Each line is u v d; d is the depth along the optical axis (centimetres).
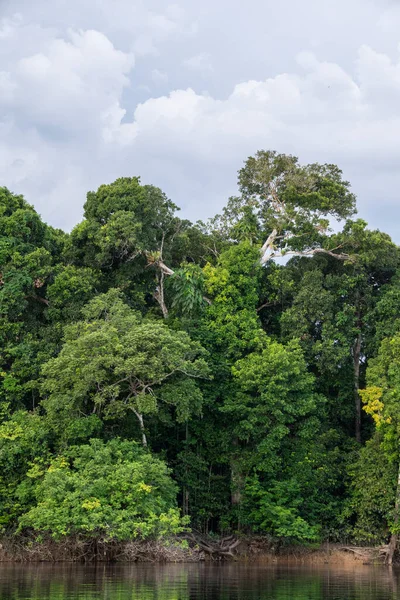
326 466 3941
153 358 3306
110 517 2964
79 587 2123
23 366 3697
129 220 4147
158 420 3750
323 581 2561
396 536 3644
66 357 3272
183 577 2564
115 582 2288
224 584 2359
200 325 4147
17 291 3762
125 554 3112
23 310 3959
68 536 3066
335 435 4097
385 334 4206
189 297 4156
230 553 3681
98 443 3250
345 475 4028
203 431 3969
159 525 3061
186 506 3803
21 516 3145
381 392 3738
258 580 2553
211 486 3941
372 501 3734
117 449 3288
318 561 3766
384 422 3634
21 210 3978
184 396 3428
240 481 3859
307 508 3894
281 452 3966
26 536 3244
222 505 3869
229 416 3991
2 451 3281
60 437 3381
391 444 3612
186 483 3794
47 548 3134
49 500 3000
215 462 3978
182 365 3384
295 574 2900
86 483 3042
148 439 3762
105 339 3316
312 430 3966
